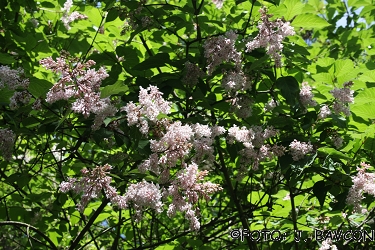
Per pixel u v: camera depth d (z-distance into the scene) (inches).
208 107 127.0
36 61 184.5
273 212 157.8
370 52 172.4
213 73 130.2
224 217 207.2
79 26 174.4
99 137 111.7
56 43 195.5
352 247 184.9
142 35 164.4
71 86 96.7
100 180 91.8
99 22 161.8
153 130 103.5
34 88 104.9
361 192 114.9
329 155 123.7
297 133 137.8
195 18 151.3
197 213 95.7
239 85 126.2
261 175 183.6
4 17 180.4
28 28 188.1
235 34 122.3
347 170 123.5
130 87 142.8
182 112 137.0
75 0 200.1
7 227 246.2
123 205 92.0
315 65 160.2
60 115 112.9
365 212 152.8
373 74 137.3
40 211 177.5
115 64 144.9
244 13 159.8
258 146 122.1
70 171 187.8
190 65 129.3
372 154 138.6
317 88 148.1
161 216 226.1
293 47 144.3
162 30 153.3
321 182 124.0
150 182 104.3
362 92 130.7
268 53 117.3
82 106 95.4
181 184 93.7
